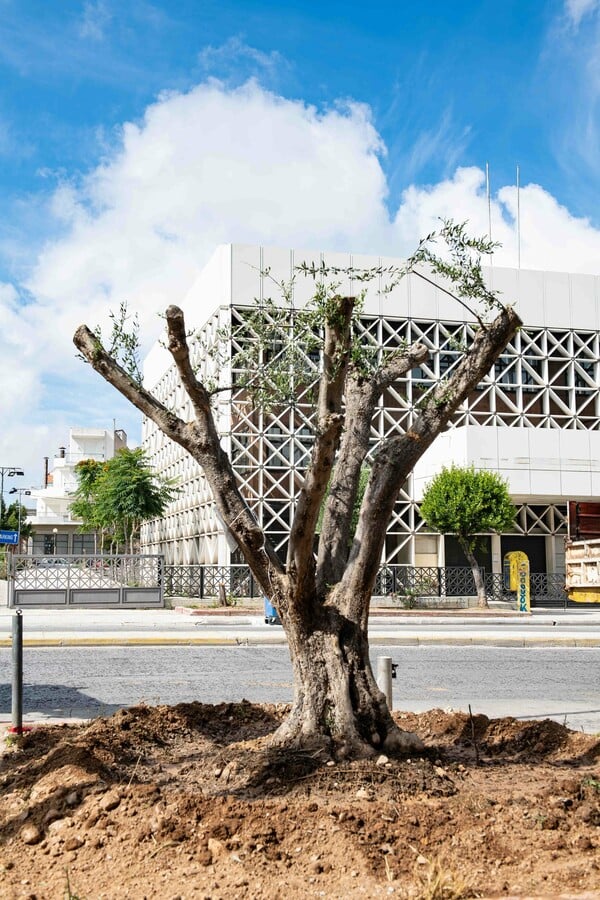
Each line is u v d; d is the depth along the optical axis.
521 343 34.47
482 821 4.36
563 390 34.81
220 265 31.17
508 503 27.64
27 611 24.58
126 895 3.64
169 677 11.30
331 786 4.79
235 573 28.97
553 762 5.89
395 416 32.84
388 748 5.33
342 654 5.45
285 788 4.80
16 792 5.02
